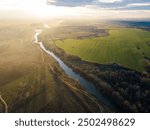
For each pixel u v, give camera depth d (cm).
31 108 5712
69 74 8550
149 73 8031
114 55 10431
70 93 6619
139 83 7150
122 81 7269
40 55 11506
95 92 6862
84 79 7988
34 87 7012
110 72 8038
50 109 5650
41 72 8556
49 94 6481
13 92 6662
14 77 7975
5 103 5991
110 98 6378
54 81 7556
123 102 5931
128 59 9788
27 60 10406
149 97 6166
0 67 9238
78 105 5891
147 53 10662
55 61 10275
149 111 5578
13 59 10625
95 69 8606
